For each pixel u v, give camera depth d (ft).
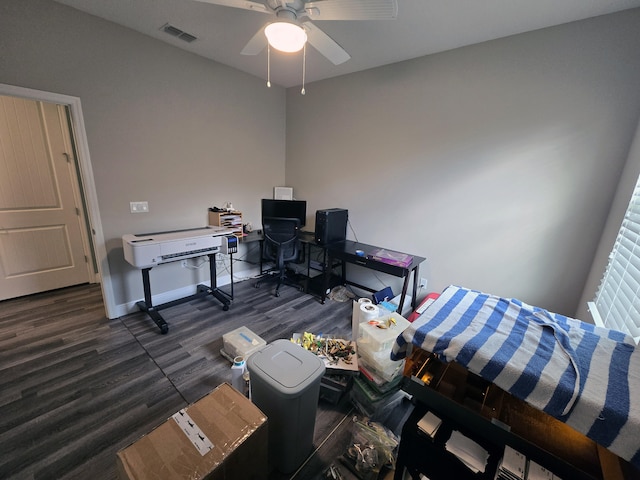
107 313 8.22
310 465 4.41
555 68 6.30
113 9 6.46
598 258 6.05
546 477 2.68
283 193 12.53
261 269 11.76
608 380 2.69
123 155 7.88
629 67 5.55
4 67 5.85
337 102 10.45
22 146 8.66
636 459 2.22
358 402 5.43
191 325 8.17
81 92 6.89
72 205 9.91
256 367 4.14
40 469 4.13
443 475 3.33
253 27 7.10
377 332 5.31
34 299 9.22
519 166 7.05
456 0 5.48
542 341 3.31
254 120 11.14
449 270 8.64
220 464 2.88
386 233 9.91
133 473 2.71
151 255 7.55
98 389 5.63
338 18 4.70
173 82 8.52
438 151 8.30
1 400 5.25
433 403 3.48
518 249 7.36
